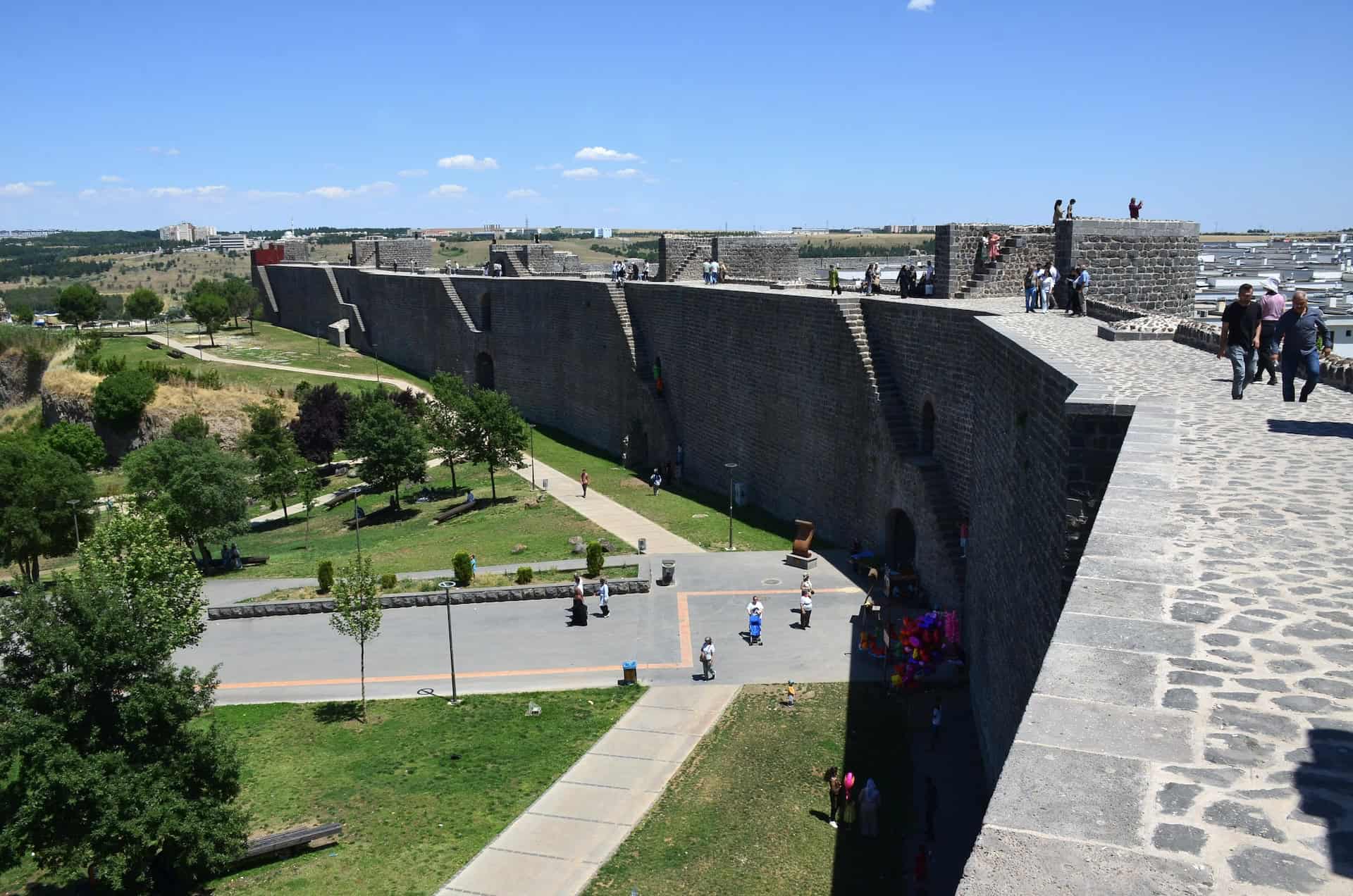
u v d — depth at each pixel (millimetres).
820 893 18984
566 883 19812
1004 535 20906
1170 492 9898
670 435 54969
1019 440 19562
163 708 20516
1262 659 6043
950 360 31266
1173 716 5410
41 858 19766
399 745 26094
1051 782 4863
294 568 44344
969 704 25891
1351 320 37438
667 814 22047
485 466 62062
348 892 20031
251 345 111250
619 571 37312
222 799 21266
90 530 50156
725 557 38781
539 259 86312
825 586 35000
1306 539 8328
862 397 36531
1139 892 4105
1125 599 7102
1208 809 4586
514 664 30562
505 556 40875
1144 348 20422
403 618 35094
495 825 22094
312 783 24406
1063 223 30859
